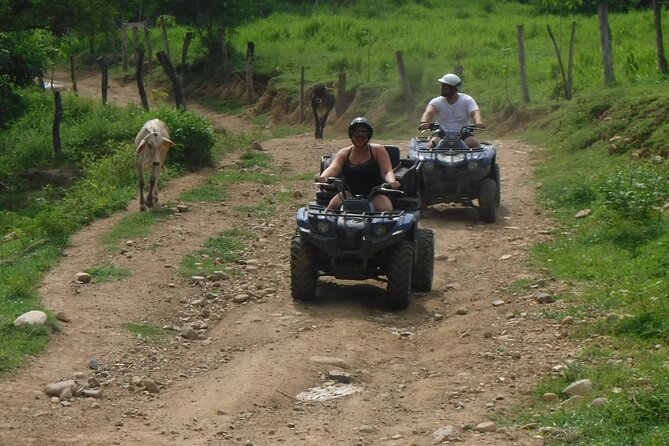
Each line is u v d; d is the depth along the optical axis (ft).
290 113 158.10
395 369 39.58
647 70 111.14
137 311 46.78
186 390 37.35
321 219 46.60
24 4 122.93
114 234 61.57
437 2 233.55
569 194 69.26
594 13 189.78
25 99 138.41
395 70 153.99
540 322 43.91
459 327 43.93
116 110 127.95
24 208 87.56
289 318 45.98
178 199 73.41
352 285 52.24
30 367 38.55
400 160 51.85
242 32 220.84
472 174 65.21
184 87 196.34
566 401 34.40
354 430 33.14
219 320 46.78
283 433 32.96
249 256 58.13
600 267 51.49
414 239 48.14
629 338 40.34
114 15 130.31
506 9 223.30
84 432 32.96
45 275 52.80
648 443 30.27
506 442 31.32
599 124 90.12
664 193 62.18
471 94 128.77
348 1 242.17
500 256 56.90
